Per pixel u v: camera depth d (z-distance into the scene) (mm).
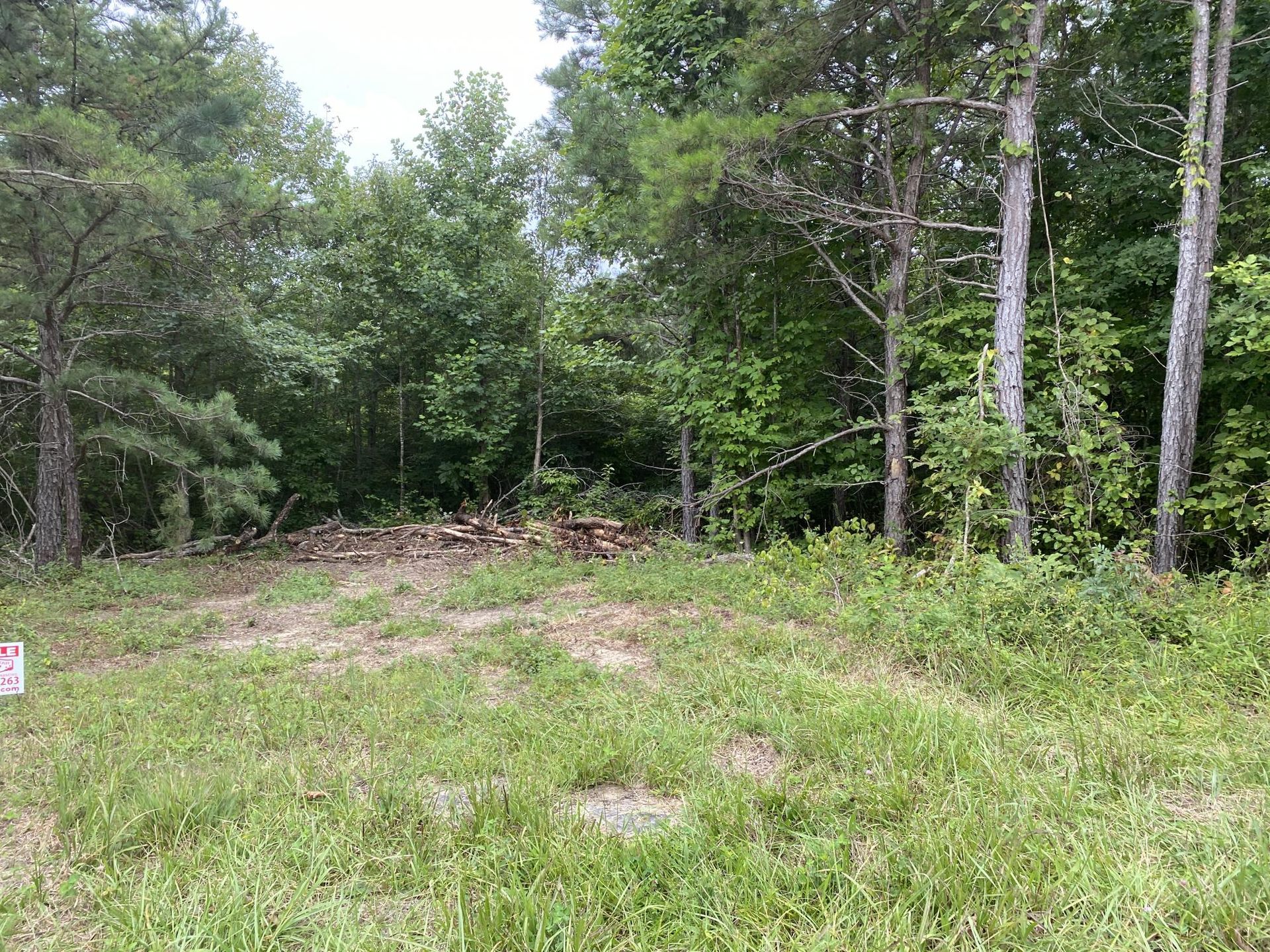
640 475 18844
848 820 3025
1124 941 2305
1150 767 3506
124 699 5008
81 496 12984
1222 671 4574
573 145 11305
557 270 17266
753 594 7234
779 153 8484
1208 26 7703
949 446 7676
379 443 19797
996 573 5941
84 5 10336
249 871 2789
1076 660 4918
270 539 12875
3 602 8375
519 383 16672
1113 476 7828
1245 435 7898
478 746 4039
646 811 3342
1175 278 9250
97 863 2949
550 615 7602
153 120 10938
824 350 11086
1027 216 7699
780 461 10727
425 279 15883
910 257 9398
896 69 9227
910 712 4062
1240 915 2410
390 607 8430
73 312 11547
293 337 13977
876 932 2355
